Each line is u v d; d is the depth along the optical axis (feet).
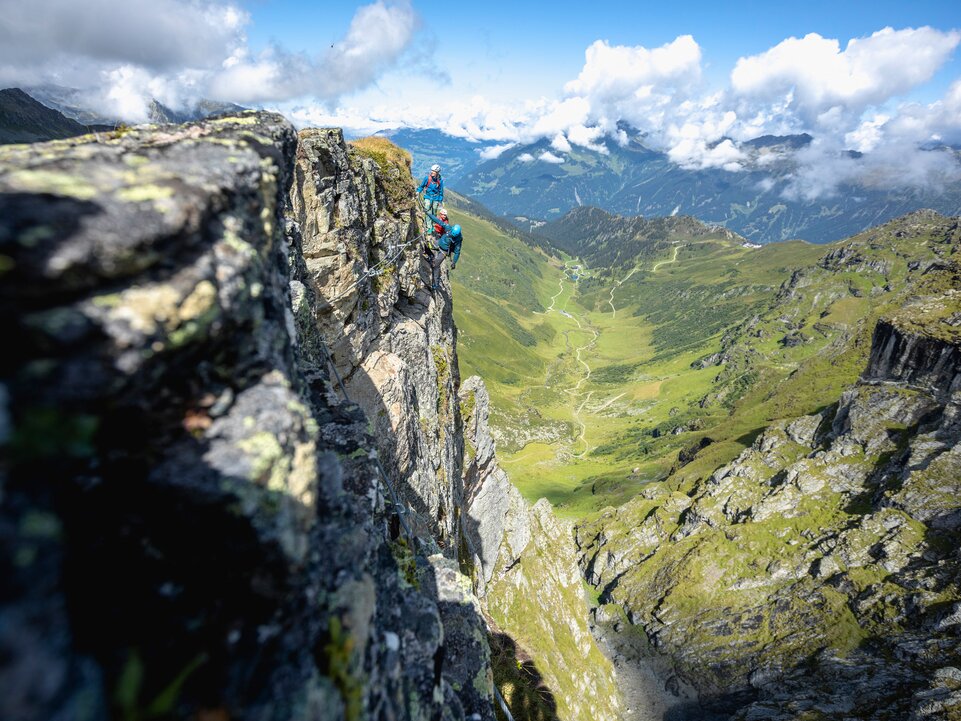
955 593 410.72
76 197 13.96
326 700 16.72
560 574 259.80
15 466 11.44
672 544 576.61
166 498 15.25
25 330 11.80
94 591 13.66
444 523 113.60
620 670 470.80
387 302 96.89
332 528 22.50
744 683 431.43
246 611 16.75
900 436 535.60
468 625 46.75
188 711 14.11
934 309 581.94
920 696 351.87
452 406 147.02
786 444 615.16
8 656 9.64
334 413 42.80
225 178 19.02
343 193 77.25
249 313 18.20
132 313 13.57
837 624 437.99
